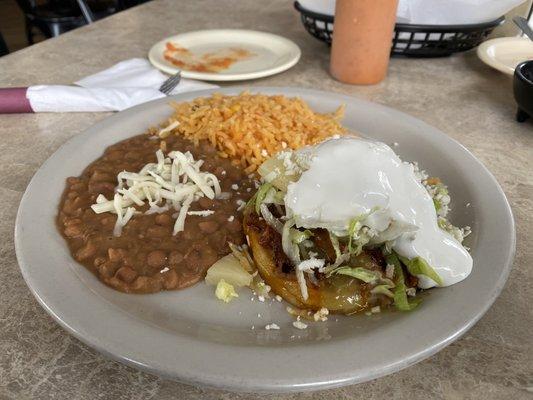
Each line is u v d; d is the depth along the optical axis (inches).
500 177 12.5
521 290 9.0
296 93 15.0
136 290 8.7
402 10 17.0
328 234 8.7
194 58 18.2
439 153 12.4
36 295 7.8
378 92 16.8
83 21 31.8
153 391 7.2
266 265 9.0
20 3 33.2
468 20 17.3
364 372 6.6
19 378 7.3
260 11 24.2
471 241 9.5
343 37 16.5
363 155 8.7
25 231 9.3
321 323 8.3
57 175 11.2
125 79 16.3
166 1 25.3
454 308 7.7
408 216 8.4
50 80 16.9
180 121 13.2
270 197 9.4
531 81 14.3
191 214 10.3
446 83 17.6
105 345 6.9
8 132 14.0
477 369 7.5
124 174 11.0
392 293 8.4
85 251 9.2
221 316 8.4
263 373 6.6
